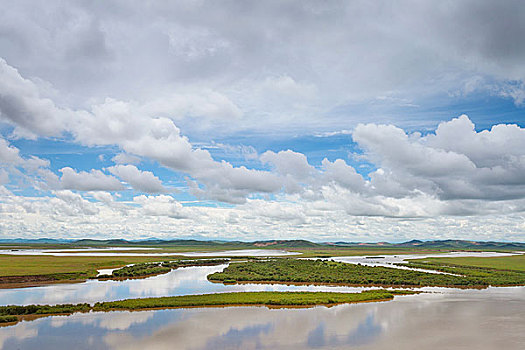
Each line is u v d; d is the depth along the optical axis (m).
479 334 37.31
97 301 54.81
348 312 47.03
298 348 33.12
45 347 33.28
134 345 33.88
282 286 72.25
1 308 45.56
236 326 40.12
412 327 39.88
